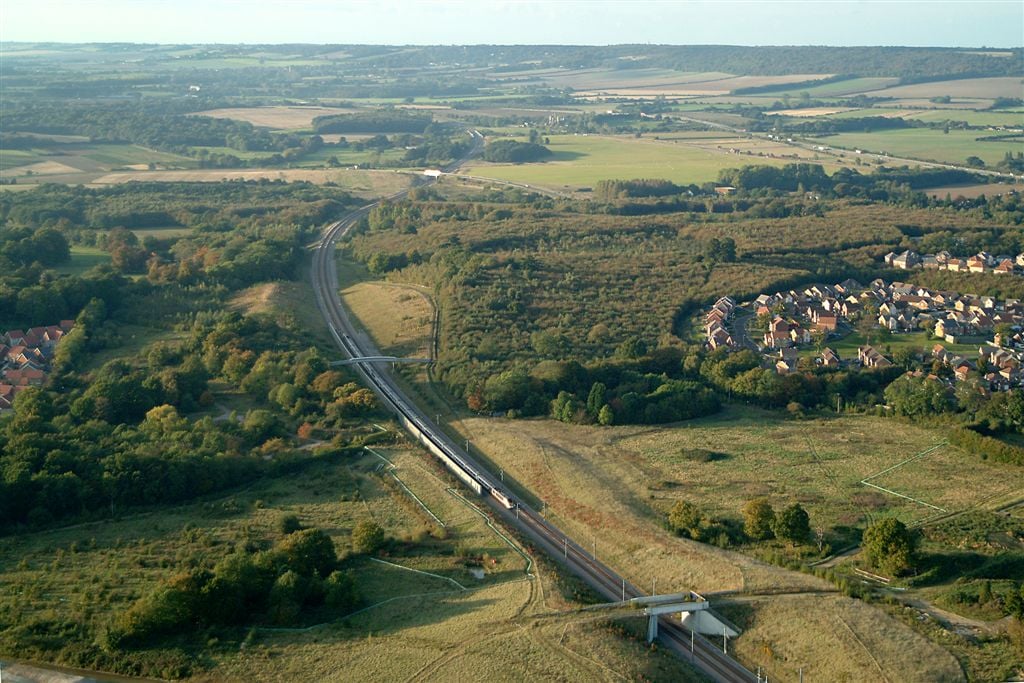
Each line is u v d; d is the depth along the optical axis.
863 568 158.50
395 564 165.12
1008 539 166.88
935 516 176.88
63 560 162.88
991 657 134.38
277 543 167.75
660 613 145.62
